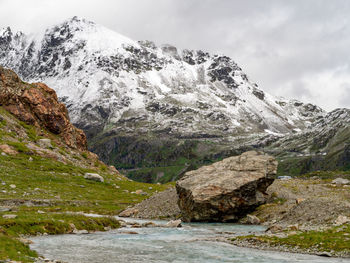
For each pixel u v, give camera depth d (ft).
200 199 239.91
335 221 171.63
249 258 119.44
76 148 533.55
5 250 100.32
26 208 232.12
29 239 143.95
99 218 206.59
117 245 142.92
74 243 142.51
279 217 231.50
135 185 440.04
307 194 285.23
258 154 288.10
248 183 249.55
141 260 113.39
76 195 318.24
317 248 129.90
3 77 486.79
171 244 149.28
